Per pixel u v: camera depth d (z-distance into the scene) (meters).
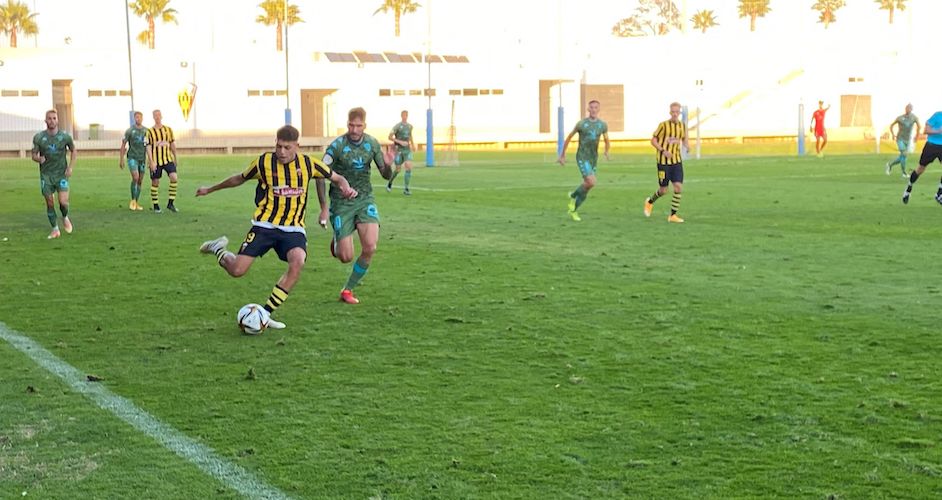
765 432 6.98
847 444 6.73
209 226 19.81
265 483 6.13
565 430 7.07
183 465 6.44
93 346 9.62
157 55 68.25
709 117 78.81
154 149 22.72
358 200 11.52
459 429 7.10
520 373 8.53
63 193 18.08
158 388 8.17
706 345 9.43
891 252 15.45
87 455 6.63
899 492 5.92
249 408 7.62
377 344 9.61
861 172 35.72
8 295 12.30
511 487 6.05
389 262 14.69
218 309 11.36
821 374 8.41
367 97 73.19
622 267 14.16
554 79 78.75
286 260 10.38
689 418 7.30
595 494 5.94
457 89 75.69
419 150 61.16
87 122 66.56
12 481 6.18
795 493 5.92
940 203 22.16
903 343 9.42
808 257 15.00
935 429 7.00
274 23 93.44
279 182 10.22
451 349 9.38
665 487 6.04
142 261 15.03
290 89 70.88
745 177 33.38
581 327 10.24
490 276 13.42
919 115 74.94
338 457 6.57
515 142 67.12
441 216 21.42
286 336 9.98
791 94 78.94
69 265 14.69
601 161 45.88
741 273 13.55
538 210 22.66
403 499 5.88
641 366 8.71
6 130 64.56
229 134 69.75
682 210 22.31
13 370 8.75
